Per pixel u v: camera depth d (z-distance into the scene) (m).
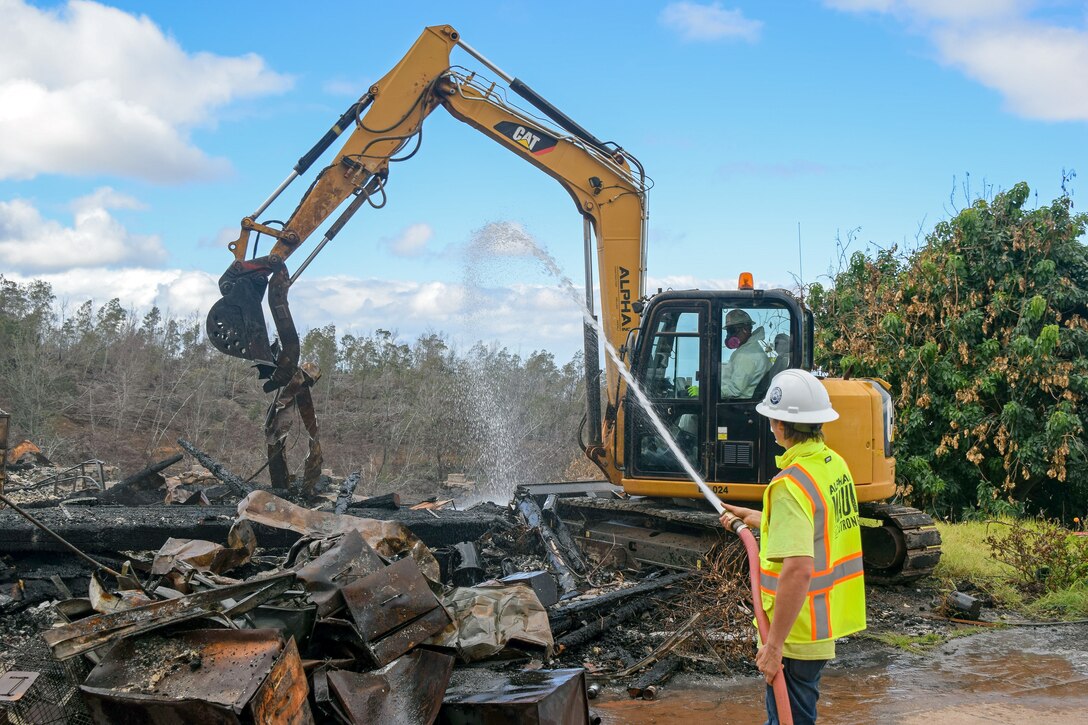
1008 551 9.46
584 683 4.59
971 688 6.14
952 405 15.34
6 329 37.72
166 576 5.43
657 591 7.55
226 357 44.81
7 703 4.01
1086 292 15.59
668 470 8.40
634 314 9.54
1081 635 7.52
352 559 5.04
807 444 3.85
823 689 6.12
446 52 9.48
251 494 6.59
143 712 3.74
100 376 41.09
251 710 3.60
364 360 41.94
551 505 9.18
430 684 4.44
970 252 16.00
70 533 6.73
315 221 9.30
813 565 3.65
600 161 9.52
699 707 5.65
